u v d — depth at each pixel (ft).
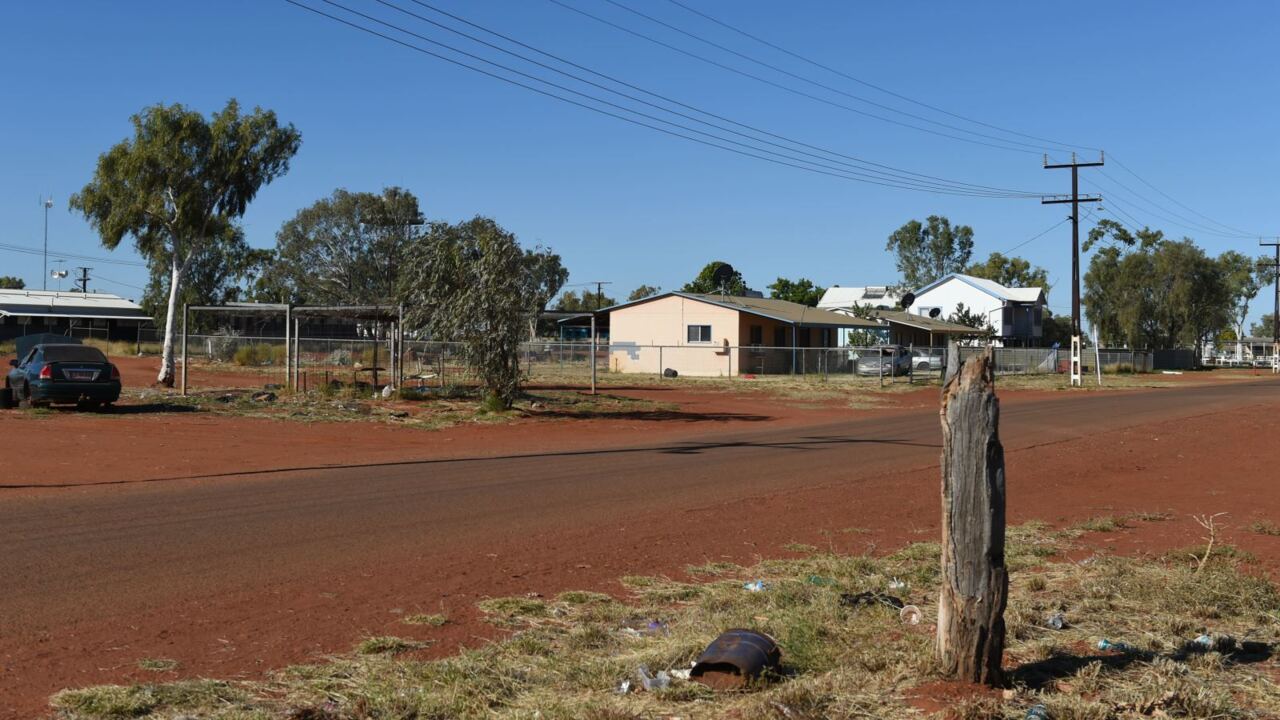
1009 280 412.77
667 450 61.05
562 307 350.64
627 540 32.71
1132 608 24.27
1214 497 44.55
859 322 184.14
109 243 107.76
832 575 27.55
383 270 236.22
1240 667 19.70
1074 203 155.84
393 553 29.91
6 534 31.53
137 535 31.68
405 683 18.08
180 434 64.13
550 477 47.78
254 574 26.84
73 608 23.03
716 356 164.14
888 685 17.87
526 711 16.83
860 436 71.61
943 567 18.10
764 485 46.14
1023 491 46.44
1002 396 129.90
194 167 108.78
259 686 17.98
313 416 78.02
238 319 231.09
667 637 21.29
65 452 53.42
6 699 16.93
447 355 145.59
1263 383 178.60
